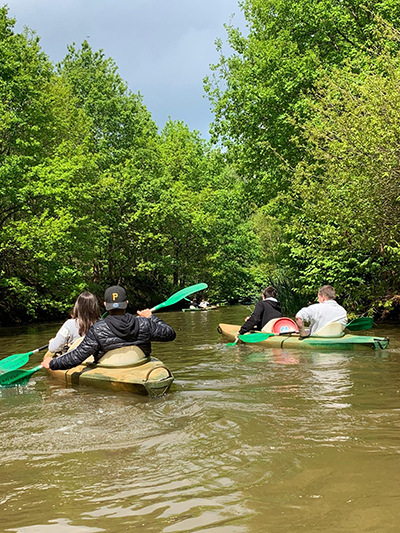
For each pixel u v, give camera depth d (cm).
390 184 877
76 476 277
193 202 3244
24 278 1919
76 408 434
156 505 235
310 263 1255
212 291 3506
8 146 1794
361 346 701
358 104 898
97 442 337
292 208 1688
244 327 826
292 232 1162
